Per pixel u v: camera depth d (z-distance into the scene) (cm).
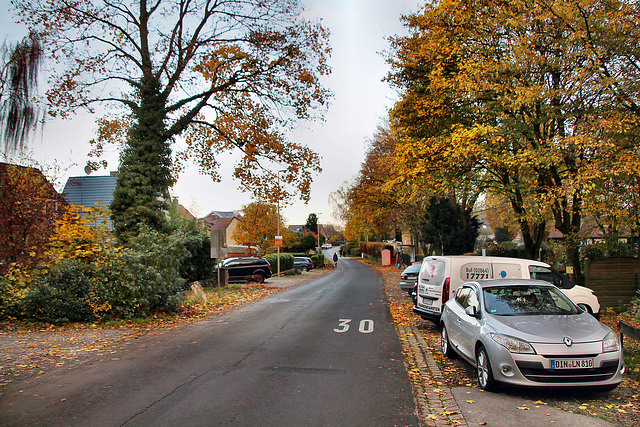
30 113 688
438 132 1617
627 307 1315
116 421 475
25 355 793
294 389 600
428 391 600
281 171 2081
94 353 825
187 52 1944
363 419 488
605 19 1077
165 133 1975
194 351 851
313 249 8181
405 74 1666
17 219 845
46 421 474
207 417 489
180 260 1419
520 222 1673
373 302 1748
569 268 1650
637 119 1021
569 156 1166
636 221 1140
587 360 559
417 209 3591
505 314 657
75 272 1154
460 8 1359
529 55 1164
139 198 1866
